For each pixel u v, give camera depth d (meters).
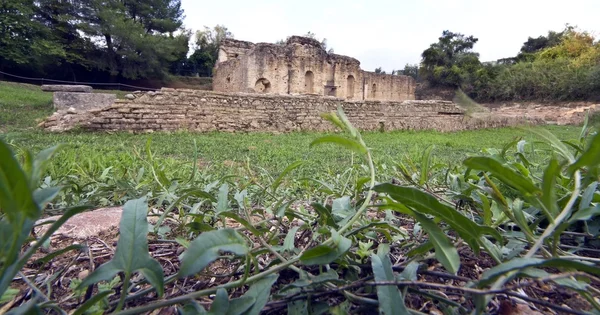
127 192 1.57
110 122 9.70
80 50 25.81
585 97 20.27
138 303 0.70
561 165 0.58
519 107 22.45
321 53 18.97
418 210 0.58
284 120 12.66
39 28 22.50
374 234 0.86
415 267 0.59
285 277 0.76
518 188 0.59
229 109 11.69
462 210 1.05
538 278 0.48
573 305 0.66
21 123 9.20
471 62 27.38
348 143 0.67
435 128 16.19
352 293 0.63
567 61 23.05
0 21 20.33
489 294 0.47
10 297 0.63
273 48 17.45
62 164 2.51
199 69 35.50
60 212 1.40
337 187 1.57
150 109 10.30
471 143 11.21
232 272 0.76
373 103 14.38
